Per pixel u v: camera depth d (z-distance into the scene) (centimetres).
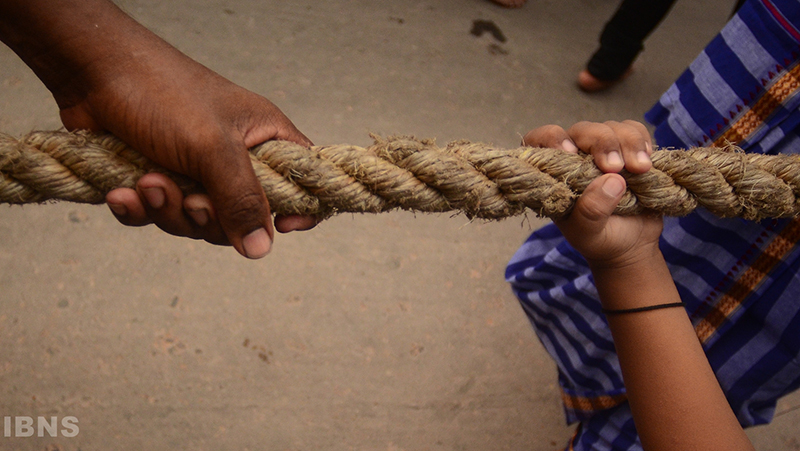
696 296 71
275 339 100
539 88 143
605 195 60
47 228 102
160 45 56
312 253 108
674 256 71
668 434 60
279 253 107
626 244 63
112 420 91
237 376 96
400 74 136
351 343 101
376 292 107
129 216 57
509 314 110
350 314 104
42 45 54
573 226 62
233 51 130
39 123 113
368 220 114
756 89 67
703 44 167
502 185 60
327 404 96
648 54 159
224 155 54
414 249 112
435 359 103
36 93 116
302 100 126
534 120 137
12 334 93
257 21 137
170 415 92
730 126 69
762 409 72
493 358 105
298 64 132
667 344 62
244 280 103
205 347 97
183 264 103
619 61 137
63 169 56
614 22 133
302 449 93
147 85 54
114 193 56
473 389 102
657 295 63
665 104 73
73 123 57
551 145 63
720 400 61
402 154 59
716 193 63
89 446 89
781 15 66
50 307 96
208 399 94
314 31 139
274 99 125
